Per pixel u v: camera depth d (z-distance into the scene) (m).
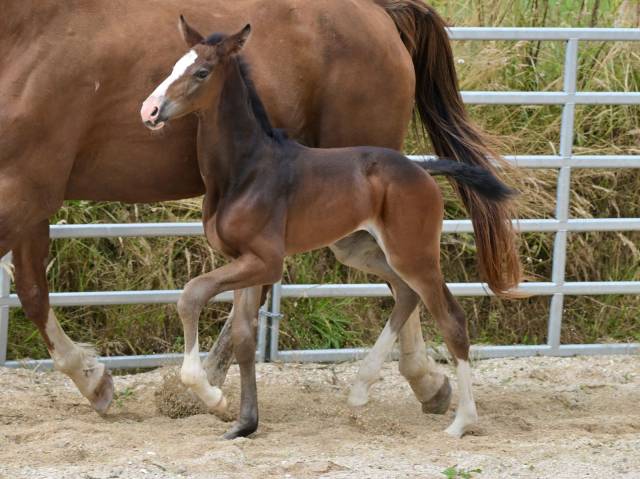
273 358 12.38
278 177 9.02
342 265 13.30
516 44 14.45
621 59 14.52
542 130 14.22
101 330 12.73
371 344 13.08
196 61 8.59
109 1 9.25
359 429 9.75
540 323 13.62
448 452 8.84
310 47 9.79
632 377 12.12
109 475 7.90
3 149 8.83
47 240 9.87
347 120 10.04
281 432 9.56
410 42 10.64
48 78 8.89
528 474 8.27
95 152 9.33
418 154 11.96
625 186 14.16
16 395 10.71
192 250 12.95
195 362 8.80
